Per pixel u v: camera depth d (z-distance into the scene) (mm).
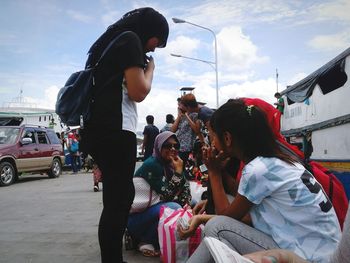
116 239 2479
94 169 8930
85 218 5277
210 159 2234
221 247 1312
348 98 5688
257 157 1870
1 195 8469
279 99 10477
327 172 2283
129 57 2443
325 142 6586
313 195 1737
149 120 9359
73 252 3512
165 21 2715
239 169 2562
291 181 1743
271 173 1762
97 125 2480
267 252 1437
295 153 2242
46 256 3387
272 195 1770
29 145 12391
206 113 4980
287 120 9812
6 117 18484
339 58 5852
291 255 1429
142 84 2465
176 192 3477
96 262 3188
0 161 10875
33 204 6891
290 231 1736
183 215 2779
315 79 7016
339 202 2115
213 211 2611
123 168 2543
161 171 3418
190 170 5766
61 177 14609
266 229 1820
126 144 2523
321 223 1716
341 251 1245
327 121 6285
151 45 2725
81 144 2598
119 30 2617
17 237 4168
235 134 1919
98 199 7340
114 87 2484
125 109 2531
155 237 3367
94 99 2486
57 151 14273
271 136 1917
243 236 1818
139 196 3365
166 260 2840
